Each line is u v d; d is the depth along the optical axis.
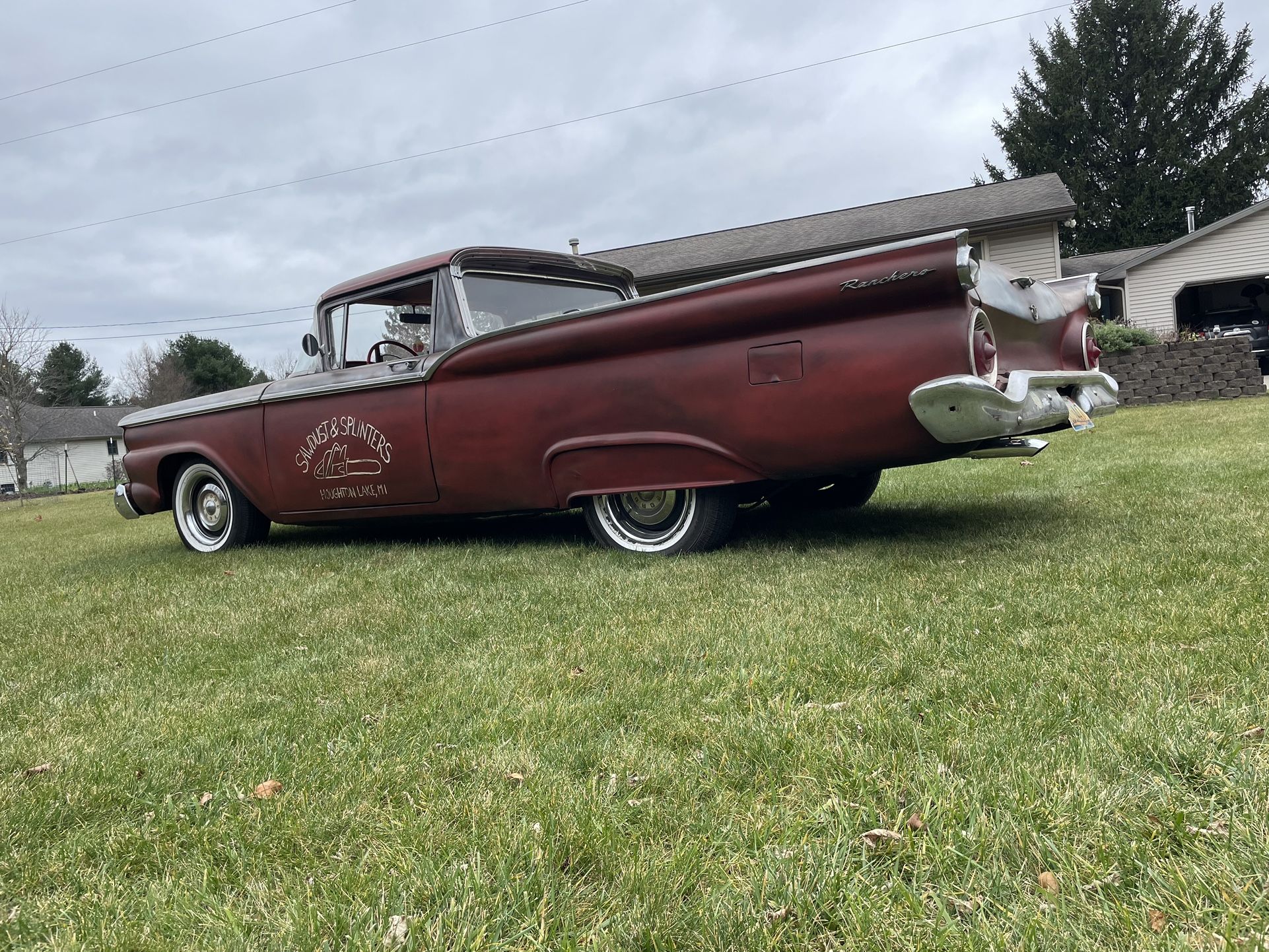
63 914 1.44
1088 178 35.84
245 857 1.58
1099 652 2.23
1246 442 6.66
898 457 3.46
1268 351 17.47
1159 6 36.81
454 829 1.61
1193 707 1.84
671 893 1.36
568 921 1.32
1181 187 34.56
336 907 1.38
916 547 3.76
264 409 5.30
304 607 3.61
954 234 3.14
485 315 4.75
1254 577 2.77
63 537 8.25
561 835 1.55
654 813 1.61
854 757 1.76
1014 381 3.39
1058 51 37.72
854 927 1.26
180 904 1.44
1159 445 7.03
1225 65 37.06
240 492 5.63
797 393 3.55
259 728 2.21
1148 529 3.65
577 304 5.29
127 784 1.93
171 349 51.56
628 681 2.34
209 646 3.13
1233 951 1.14
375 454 4.81
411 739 2.06
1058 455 6.99
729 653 2.51
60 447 48.19
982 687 2.08
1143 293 19.70
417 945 1.29
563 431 4.20
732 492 4.03
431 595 3.65
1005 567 3.22
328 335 5.30
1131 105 36.94
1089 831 1.44
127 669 2.90
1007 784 1.59
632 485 4.05
